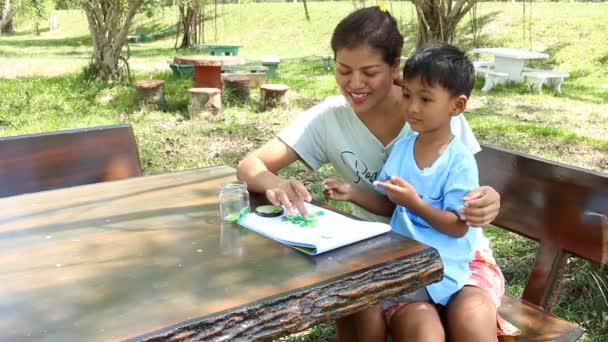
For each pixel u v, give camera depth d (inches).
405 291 58.3
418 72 69.8
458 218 69.2
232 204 67.9
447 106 70.5
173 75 445.7
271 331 49.6
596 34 471.2
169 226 66.8
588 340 100.4
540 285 85.0
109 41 390.0
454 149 72.2
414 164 74.1
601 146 239.6
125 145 106.9
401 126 81.4
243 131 265.9
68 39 867.4
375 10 76.0
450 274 69.9
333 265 57.0
